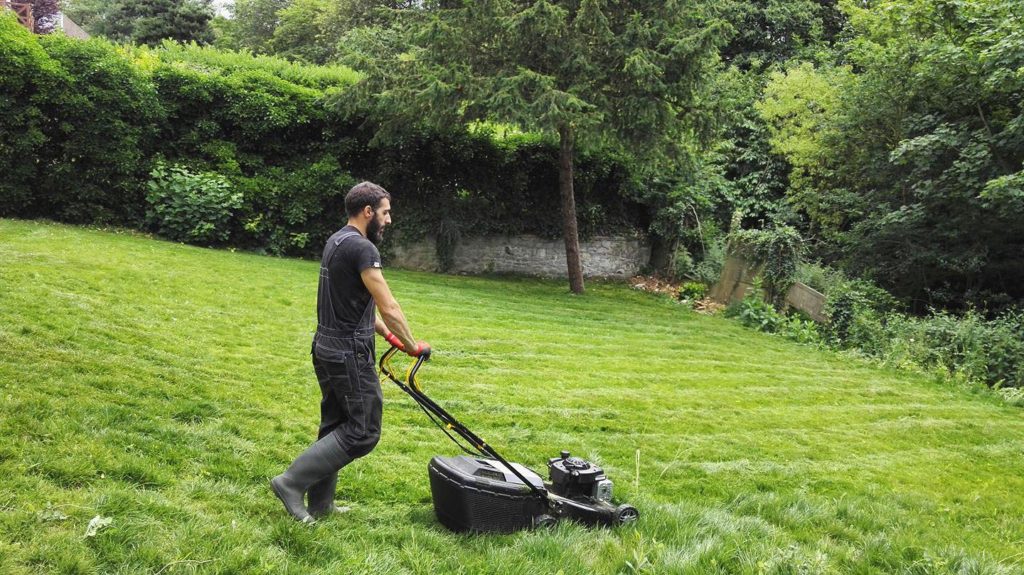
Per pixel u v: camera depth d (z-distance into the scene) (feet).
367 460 16.12
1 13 40.68
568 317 38.65
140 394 17.25
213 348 22.72
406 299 36.68
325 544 11.07
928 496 18.69
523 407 22.21
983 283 50.49
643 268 57.88
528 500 12.84
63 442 13.24
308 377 21.72
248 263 38.37
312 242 47.60
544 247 54.60
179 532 10.71
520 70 38.88
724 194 58.18
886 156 49.75
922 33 48.55
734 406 25.53
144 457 13.60
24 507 10.59
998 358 37.06
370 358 12.03
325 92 47.73
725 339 38.52
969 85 44.75
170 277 30.66
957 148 44.29
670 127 42.68
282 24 111.55
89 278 27.27
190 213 42.55
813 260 55.93
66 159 40.83
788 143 56.13
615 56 40.86
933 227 47.91
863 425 25.12
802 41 72.28
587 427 21.24
